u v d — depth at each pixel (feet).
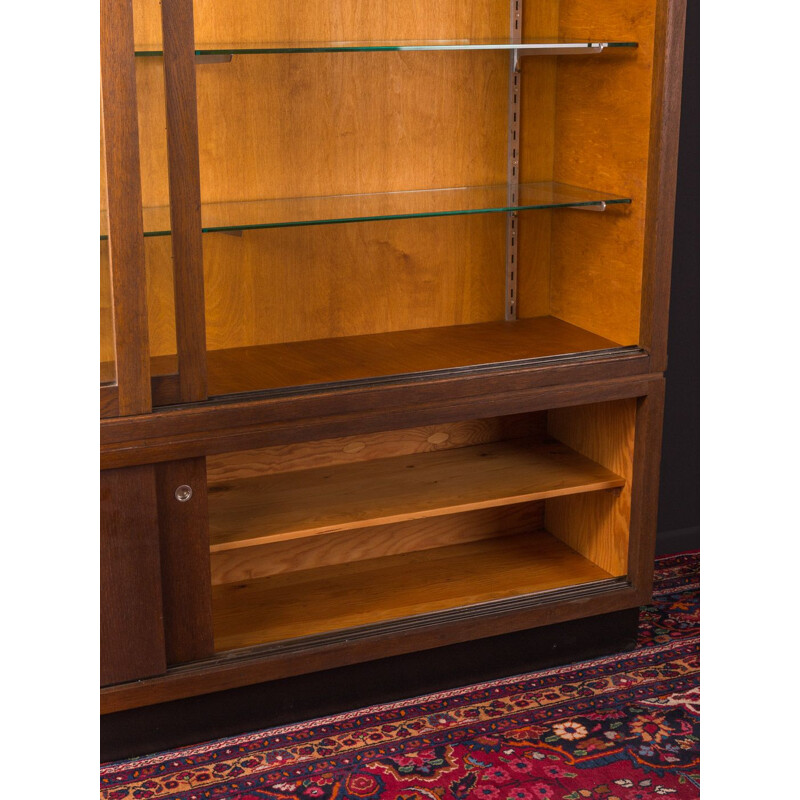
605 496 7.52
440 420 6.37
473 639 6.91
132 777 6.00
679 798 5.82
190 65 5.21
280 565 7.54
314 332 7.43
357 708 6.79
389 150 7.33
